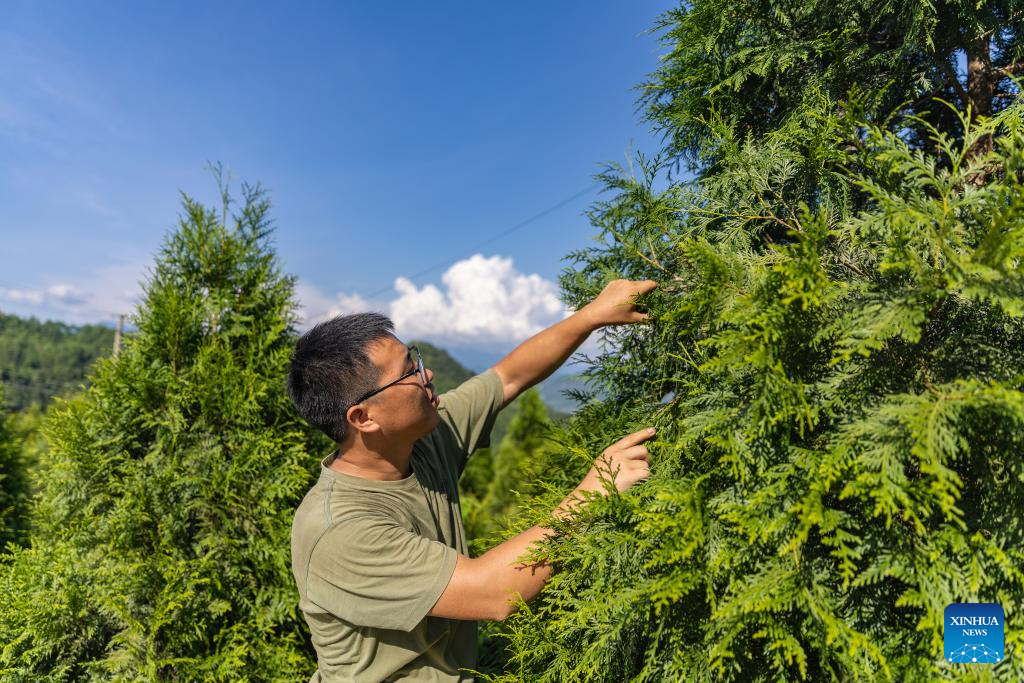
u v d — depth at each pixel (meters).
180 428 2.64
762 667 1.05
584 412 1.71
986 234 0.84
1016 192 0.84
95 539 2.56
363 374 1.33
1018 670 0.88
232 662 2.39
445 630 1.38
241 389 2.71
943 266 0.92
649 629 1.17
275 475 2.67
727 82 1.50
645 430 1.27
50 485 2.64
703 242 1.15
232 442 2.68
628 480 1.18
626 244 1.44
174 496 2.61
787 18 1.47
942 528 0.91
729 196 1.39
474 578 1.20
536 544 1.19
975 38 1.36
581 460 1.61
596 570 1.19
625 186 1.43
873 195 0.95
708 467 1.17
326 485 1.42
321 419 1.39
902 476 0.84
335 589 1.28
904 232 0.93
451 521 1.62
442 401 1.79
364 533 1.26
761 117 1.65
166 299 2.74
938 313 1.00
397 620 1.24
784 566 0.96
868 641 0.86
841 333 0.97
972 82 1.49
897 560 0.90
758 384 0.99
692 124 1.65
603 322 1.46
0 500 3.98
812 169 1.24
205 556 2.48
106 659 2.43
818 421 1.03
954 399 0.84
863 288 1.00
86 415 2.65
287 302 3.01
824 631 0.94
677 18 1.67
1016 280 0.82
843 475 0.92
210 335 2.85
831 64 1.39
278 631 2.66
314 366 1.35
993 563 0.89
